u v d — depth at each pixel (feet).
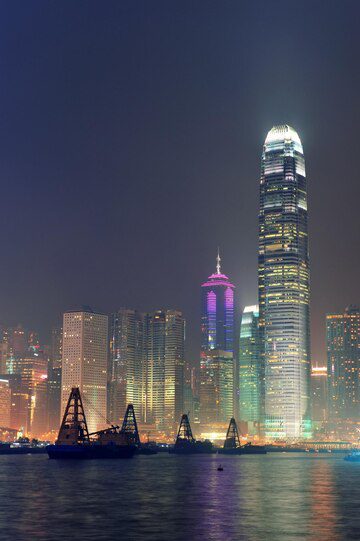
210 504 553.23
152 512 498.28
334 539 376.68
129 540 375.86
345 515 477.77
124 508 524.11
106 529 414.41
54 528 418.72
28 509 516.73
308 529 412.16
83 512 498.69
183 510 509.76
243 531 405.59
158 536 389.19
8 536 388.37
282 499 593.83
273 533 398.01
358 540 373.40
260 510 509.35
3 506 538.47
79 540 375.45
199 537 385.70
